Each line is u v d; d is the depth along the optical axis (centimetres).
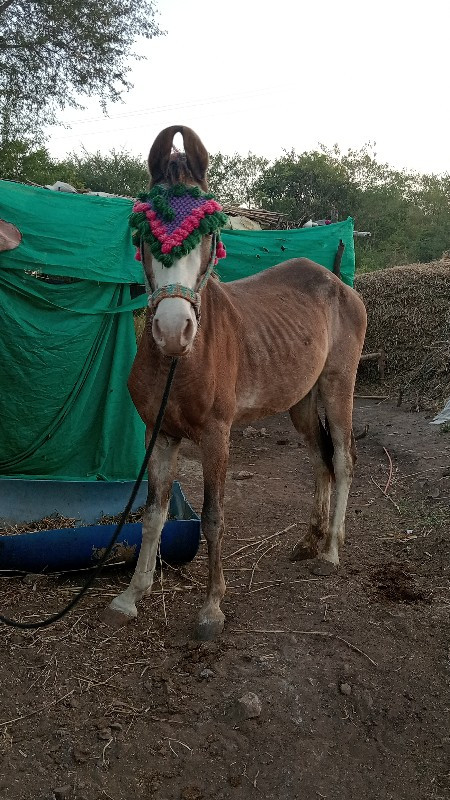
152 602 332
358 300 416
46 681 264
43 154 1803
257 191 3144
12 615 311
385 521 464
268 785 222
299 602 338
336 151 3350
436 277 1008
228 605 333
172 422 295
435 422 768
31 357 450
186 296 242
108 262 459
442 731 253
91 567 350
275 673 275
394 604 340
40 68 1603
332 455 399
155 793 214
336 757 237
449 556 391
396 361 1029
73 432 479
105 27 1573
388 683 276
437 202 3528
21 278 443
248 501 505
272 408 348
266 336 336
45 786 213
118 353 481
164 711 251
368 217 3231
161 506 315
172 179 258
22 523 413
